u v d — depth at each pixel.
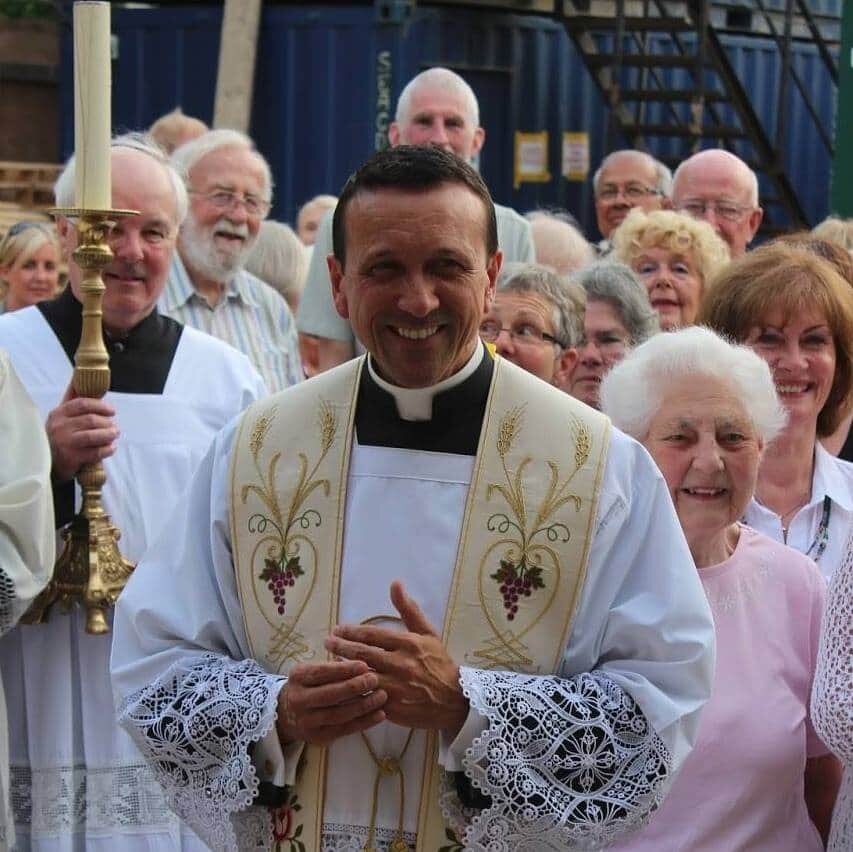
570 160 28.95
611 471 6.36
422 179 5.92
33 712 9.27
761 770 7.11
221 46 27.27
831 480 9.12
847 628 6.69
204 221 13.48
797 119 32.03
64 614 9.19
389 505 6.33
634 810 5.96
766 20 30.36
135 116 28.69
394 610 6.25
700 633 6.20
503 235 13.91
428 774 6.18
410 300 5.88
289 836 6.26
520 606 6.23
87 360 8.88
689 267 13.07
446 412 6.37
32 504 8.31
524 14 28.14
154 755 6.26
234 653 6.55
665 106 31.33
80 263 8.79
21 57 32.56
